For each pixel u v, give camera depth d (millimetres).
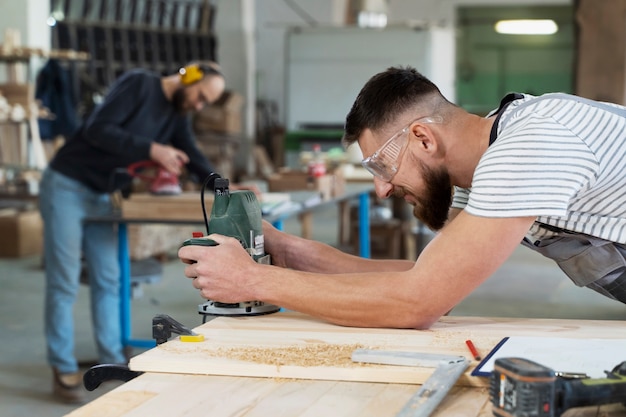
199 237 1893
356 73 11242
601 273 1847
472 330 1732
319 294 1754
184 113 4141
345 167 6547
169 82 4090
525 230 1626
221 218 1916
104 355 4129
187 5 11906
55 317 3980
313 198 4613
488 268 1644
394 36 11133
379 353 1500
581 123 1651
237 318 1849
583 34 8195
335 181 5223
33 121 8508
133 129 4004
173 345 1623
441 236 1698
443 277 1666
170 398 1368
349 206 7789
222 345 1620
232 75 13227
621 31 8086
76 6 12422
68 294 4008
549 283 6551
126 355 4395
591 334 1680
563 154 1612
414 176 1813
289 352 1565
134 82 4016
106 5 10516
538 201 1596
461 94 16844
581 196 1716
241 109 13281
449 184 1826
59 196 3955
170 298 6086
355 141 1882
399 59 11117
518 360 1225
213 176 1981
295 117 11438
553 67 16500
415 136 1781
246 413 1300
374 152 1824
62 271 3988
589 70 8203
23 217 7711
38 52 8570
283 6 15023
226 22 13156
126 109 3969
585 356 1470
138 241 6582
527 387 1170
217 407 1326
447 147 1779
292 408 1322
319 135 11359
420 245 7504
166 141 4215
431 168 1796
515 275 6863
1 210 8047
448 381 1357
